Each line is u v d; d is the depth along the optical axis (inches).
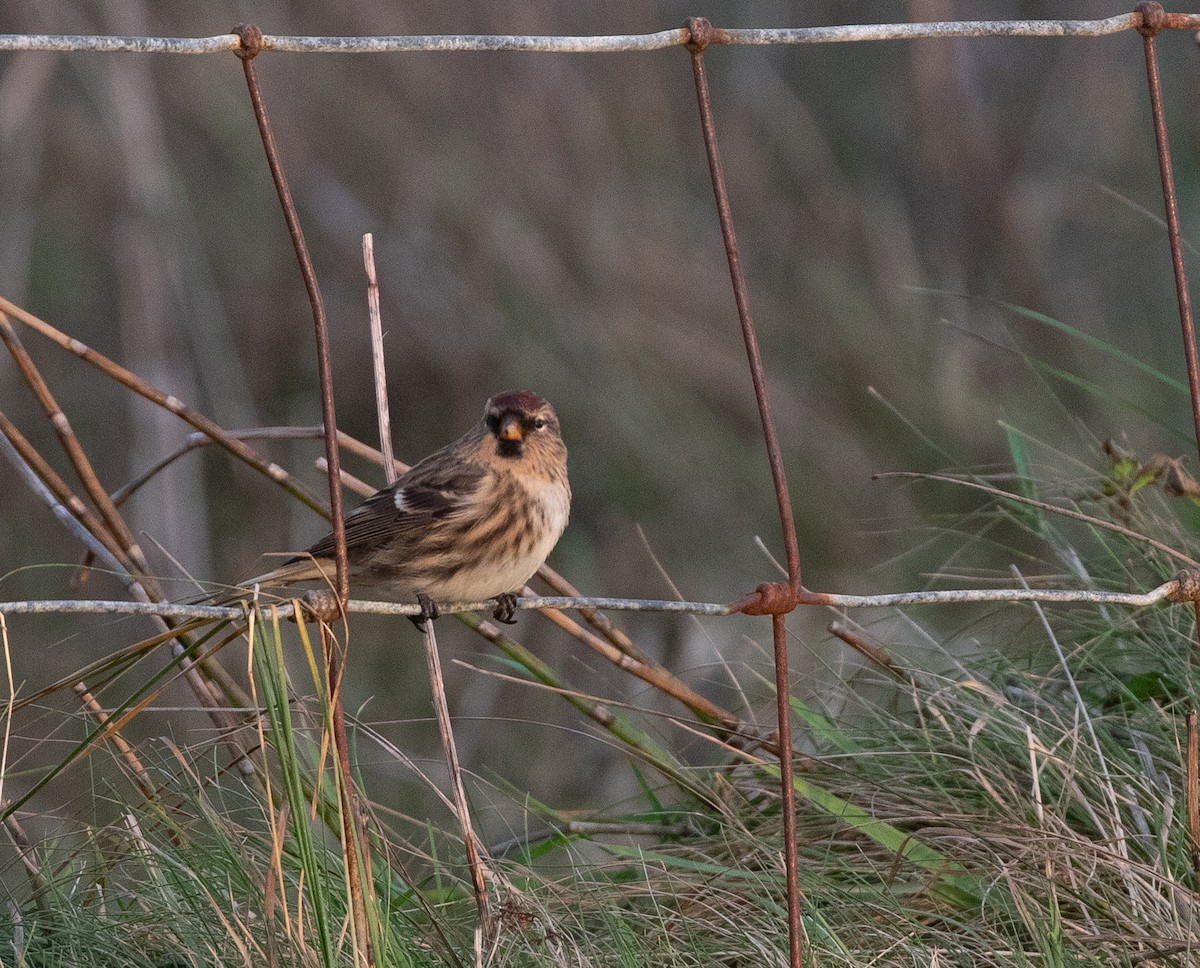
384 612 210.5
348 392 567.8
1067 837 233.8
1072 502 313.0
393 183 586.6
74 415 573.6
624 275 555.8
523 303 553.3
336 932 218.8
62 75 606.9
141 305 562.6
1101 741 267.3
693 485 523.2
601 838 312.2
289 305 581.9
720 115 615.8
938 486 510.6
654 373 539.2
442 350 564.7
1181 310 234.2
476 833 267.0
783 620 216.8
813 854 257.4
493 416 292.2
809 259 581.9
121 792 267.3
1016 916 229.5
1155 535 299.3
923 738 277.1
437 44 204.2
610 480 526.9
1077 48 674.8
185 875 230.7
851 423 535.8
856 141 650.8
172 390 554.3
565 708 447.8
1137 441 510.9
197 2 598.5
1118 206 653.3
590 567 512.7
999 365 561.6
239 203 596.4
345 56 592.4
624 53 605.9
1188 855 238.7
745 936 231.3
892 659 303.1
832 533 508.1
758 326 556.4
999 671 287.3
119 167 586.6
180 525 521.3
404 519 285.0
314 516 534.6
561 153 583.5
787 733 213.6
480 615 321.1
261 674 195.9
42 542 526.3
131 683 428.8
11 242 577.6
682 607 217.0
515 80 586.6
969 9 671.8
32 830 297.9
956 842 250.2
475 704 456.1
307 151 593.9
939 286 601.0
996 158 647.1
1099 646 290.7
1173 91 673.0
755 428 533.0
